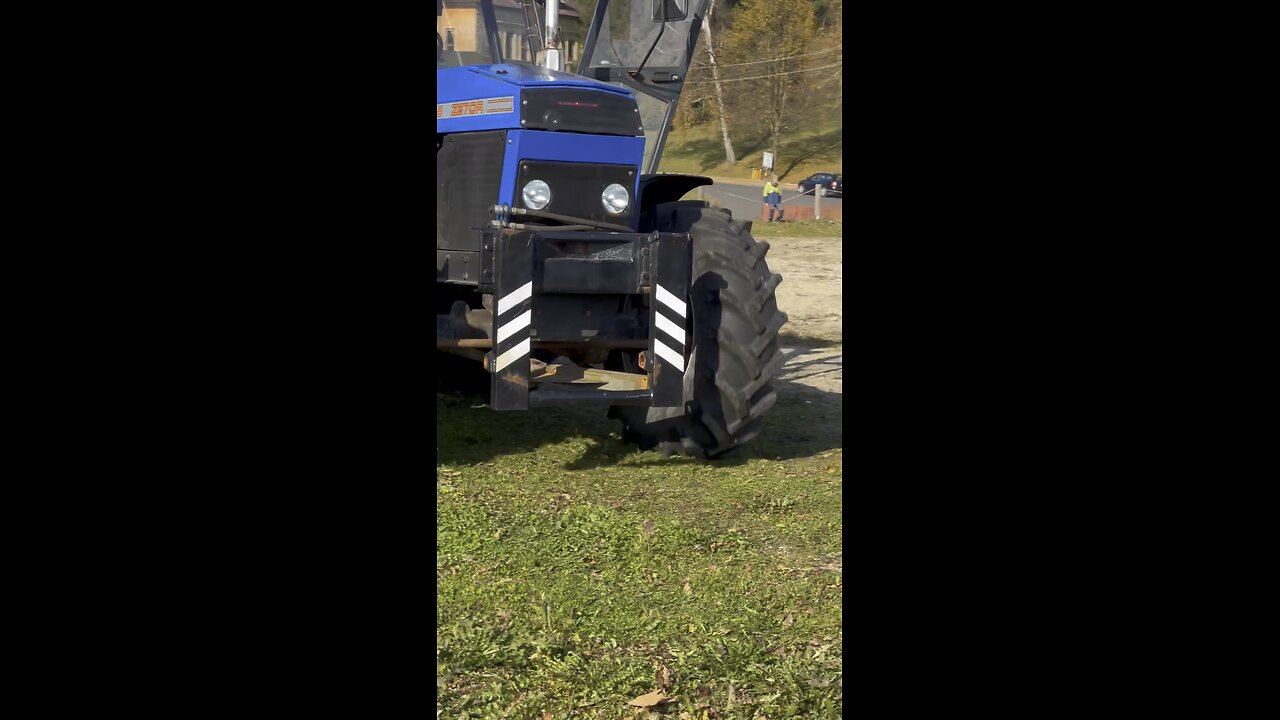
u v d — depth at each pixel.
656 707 3.14
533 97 5.57
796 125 43.91
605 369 6.39
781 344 10.39
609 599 3.95
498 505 5.03
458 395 7.29
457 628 3.55
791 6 43.88
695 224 6.00
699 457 6.01
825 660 3.37
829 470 5.80
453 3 6.40
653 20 6.37
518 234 5.21
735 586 4.07
